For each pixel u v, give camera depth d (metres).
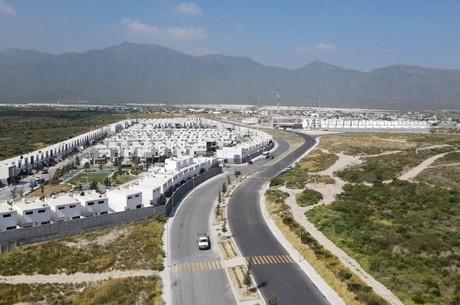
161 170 148.50
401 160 182.75
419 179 148.38
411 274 73.81
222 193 139.75
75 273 76.44
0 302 65.38
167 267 80.69
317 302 66.19
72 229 93.31
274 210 117.56
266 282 73.44
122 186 142.50
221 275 77.00
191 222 108.81
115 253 85.19
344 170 168.38
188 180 149.12
